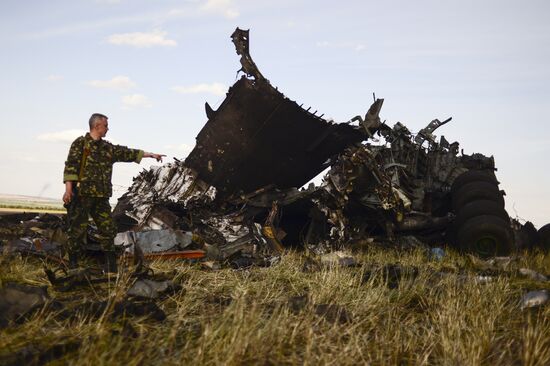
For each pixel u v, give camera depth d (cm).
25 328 390
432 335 431
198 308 487
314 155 1301
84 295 514
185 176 1316
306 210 1364
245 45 1188
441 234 1353
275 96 1206
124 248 769
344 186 1199
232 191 1330
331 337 396
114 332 384
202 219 1243
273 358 355
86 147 630
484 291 580
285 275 685
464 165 1462
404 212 1247
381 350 385
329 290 561
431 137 1444
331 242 1229
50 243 794
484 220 1195
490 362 388
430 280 674
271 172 1307
